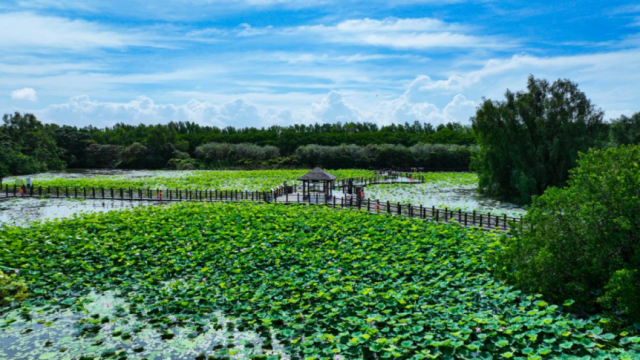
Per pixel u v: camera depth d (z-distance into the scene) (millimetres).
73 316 10375
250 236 17703
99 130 102500
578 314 10242
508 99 36094
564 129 32969
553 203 11273
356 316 9898
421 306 10148
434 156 72250
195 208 25016
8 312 10570
